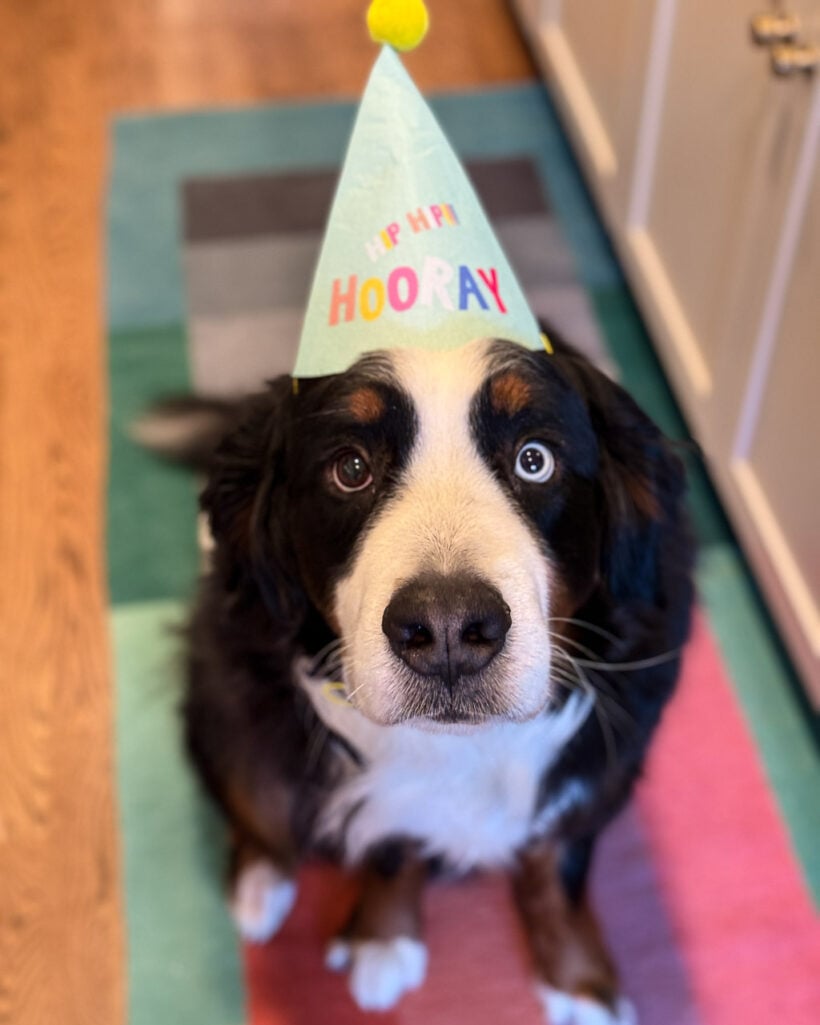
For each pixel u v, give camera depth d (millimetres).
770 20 641
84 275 1046
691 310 867
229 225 1088
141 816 733
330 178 1134
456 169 478
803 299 678
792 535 733
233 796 650
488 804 599
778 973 668
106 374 967
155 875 709
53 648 808
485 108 1200
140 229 1084
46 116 1193
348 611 479
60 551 860
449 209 470
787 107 664
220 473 547
